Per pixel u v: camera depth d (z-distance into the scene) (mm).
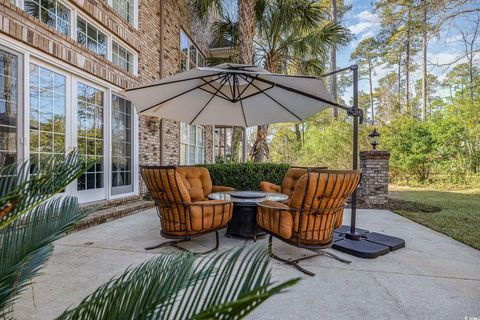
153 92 3807
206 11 7797
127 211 4973
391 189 9586
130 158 5836
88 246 3209
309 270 2604
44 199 834
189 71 3207
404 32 10023
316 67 8117
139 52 6020
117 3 5465
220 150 14039
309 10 7383
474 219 4793
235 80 3762
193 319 580
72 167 913
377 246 3133
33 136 3623
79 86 4422
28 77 3449
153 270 1017
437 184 10250
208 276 883
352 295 2119
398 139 10586
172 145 7773
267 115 4809
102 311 882
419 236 3785
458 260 2871
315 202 2609
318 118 16859
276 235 2818
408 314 1865
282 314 1854
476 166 9852
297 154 14234
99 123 4887
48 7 3828
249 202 3418
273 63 7914
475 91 11844
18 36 3293
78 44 4258
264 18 7562
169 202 2984
